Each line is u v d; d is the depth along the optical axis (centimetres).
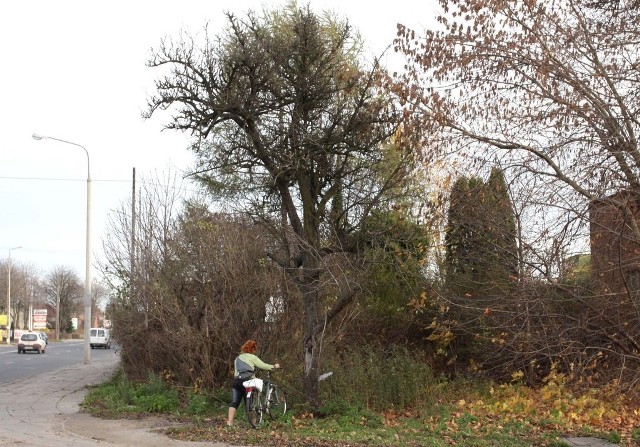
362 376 1608
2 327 9075
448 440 1234
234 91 1497
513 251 1558
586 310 1588
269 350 1647
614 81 1406
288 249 1603
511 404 1587
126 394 1719
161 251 1817
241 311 1656
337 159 1636
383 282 1983
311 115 1567
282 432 1294
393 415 1537
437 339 2006
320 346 1494
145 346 1920
